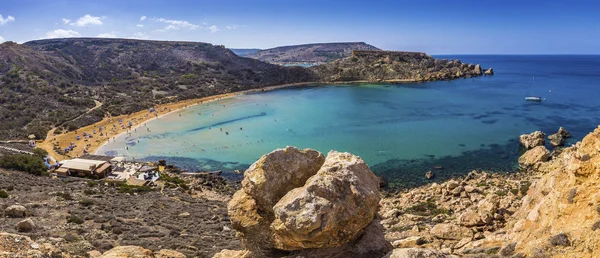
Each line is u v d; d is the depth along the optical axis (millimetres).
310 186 11133
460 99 136125
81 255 15203
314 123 99938
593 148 16000
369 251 11469
